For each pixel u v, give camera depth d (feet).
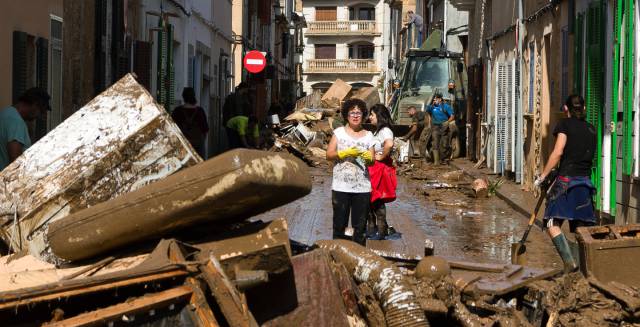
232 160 18.86
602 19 46.91
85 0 52.31
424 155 99.66
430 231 46.93
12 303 13.99
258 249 19.06
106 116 23.94
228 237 19.62
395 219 52.13
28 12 42.70
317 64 329.52
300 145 113.80
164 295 16.06
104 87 55.57
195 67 92.79
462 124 113.39
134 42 64.95
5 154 31.37
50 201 22.67
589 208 31.68
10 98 40.04
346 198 34.55
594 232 26.53
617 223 44.65
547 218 31.96
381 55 328.70
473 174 83.56
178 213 19.07
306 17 333.62
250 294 20.10
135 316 15.31
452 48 135.95
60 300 14.74
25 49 41.37
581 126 31.89
